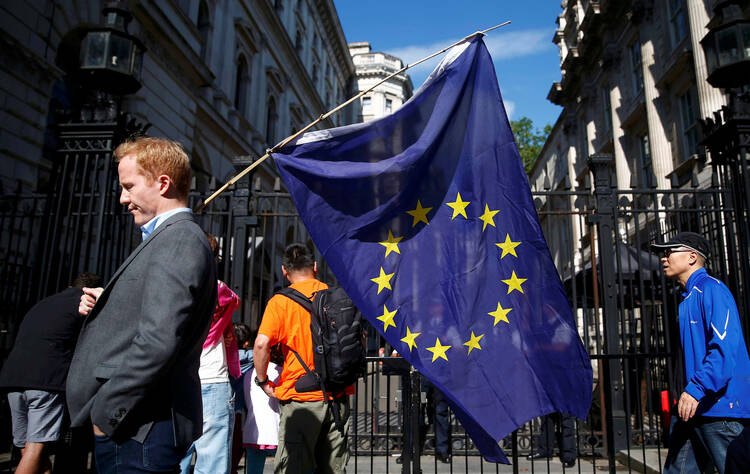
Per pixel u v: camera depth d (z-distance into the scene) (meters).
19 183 5.91
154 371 1.55
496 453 3.00
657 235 5.81
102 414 1.56
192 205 5.88
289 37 24.34
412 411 4.18
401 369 4.09
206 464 3.21
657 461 5.01
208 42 16.41
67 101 10.01
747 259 4.04
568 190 6.23
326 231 3.24
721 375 2.53
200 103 14.66
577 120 22.20
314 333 3.12
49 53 8.87
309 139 3.41
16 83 8.07
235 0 18.69
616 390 5.88
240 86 19.75
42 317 3.63
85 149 4.48
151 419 1.68
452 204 3.29
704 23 11.16
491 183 3.28
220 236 6.11
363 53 48.38
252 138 19.97
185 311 1.64
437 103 3.43
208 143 15.77
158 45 12.32
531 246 3.17
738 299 4.22
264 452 4.12
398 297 3.16
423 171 3.36
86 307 2.04
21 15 8.16
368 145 3.41
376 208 3.30
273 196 5.91
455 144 3.38
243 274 5.72
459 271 3.19
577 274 8.34
